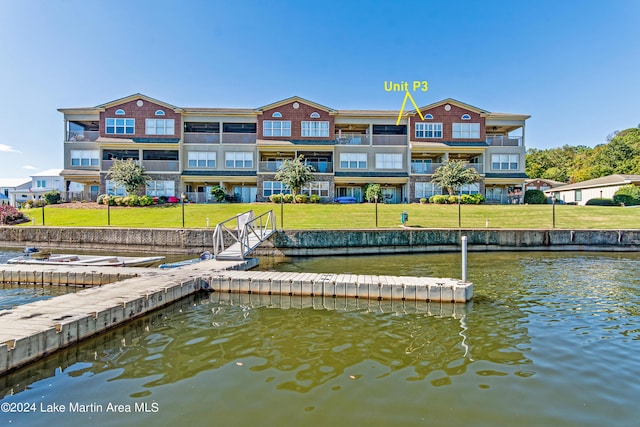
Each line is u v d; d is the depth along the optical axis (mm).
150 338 6762
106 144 32375
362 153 35438
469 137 35625
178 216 25750
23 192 50250
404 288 9477
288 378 5102
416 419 4121
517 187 38000
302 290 10031
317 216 25688
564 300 9352
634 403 4461
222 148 34719
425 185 34938
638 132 72562
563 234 20094
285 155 36531
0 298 9969
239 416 4191
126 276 11164
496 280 11953
